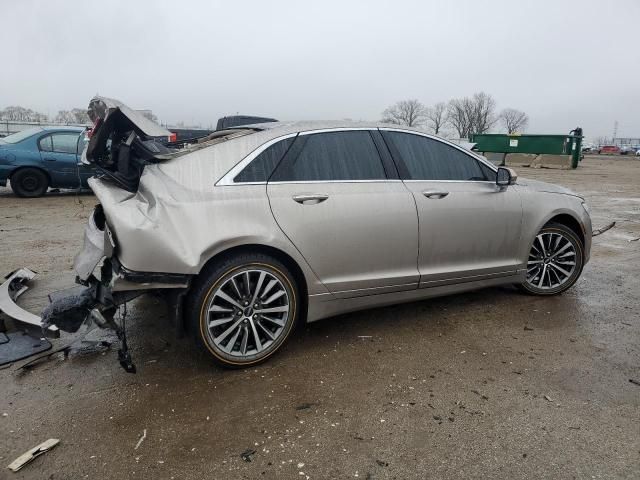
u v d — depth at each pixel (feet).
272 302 10.69
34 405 9.08
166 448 7.94
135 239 9.11
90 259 10.16
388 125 12.56
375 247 11.52
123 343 9.91
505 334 12.32
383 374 10.32
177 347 11.49
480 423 8.64
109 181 10.56
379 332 12.41
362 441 8.16
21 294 14.58
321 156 11.30
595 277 17.38
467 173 13.33
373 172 11.83
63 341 11.73
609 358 11.07
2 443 8.02
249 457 7.75
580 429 8.47
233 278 10.09
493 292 15.48
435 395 9.52
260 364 10.70
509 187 13.91
